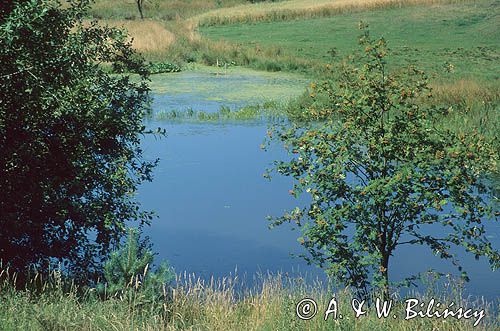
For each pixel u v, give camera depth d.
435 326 8.81
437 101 27.28
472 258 13.87
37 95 10.88
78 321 8.32
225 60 45.25
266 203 17.08
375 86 10.66
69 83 11.63
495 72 38.16
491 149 10.52
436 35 54.03
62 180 11.96
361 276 10.39
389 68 38.28
